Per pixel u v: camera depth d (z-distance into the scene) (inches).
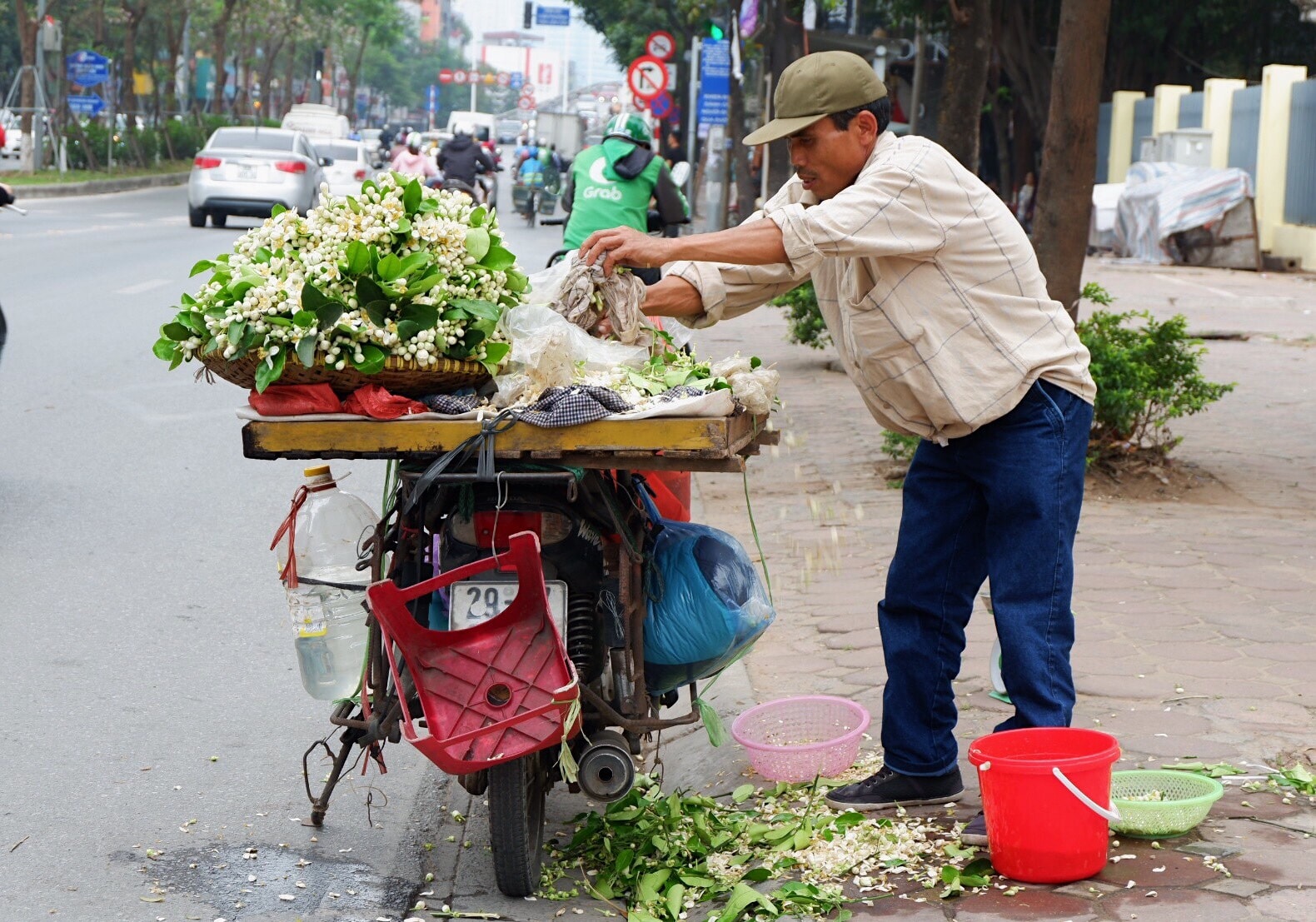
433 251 137.8
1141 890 133.4
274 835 162.9
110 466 345.1
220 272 137.6
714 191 1140.5
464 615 136.8
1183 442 397.4
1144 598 241.3
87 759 183.2
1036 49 1159.6
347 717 148.3
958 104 446.3
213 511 310.5
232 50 2874.0
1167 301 767.7
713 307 152.6
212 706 203.5
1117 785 154.0
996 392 143.9
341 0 2694.4
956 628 158.6
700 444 130.3
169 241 873.5
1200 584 250.5
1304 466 369.1
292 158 967.0
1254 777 161.0
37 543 281.0
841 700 179.2
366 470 355.6
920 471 156.7
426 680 134.3
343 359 131.5
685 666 146.6
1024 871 136.5
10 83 2559.1
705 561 147.3
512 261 143.1
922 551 156.4
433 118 4970.5
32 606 244.7
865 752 177.2
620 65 2016.5
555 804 171.6
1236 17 1236.5
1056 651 148.5
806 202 153.6
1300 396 479.8
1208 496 336.2
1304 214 1000.9
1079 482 149.5
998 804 136.6
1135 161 1272.1
